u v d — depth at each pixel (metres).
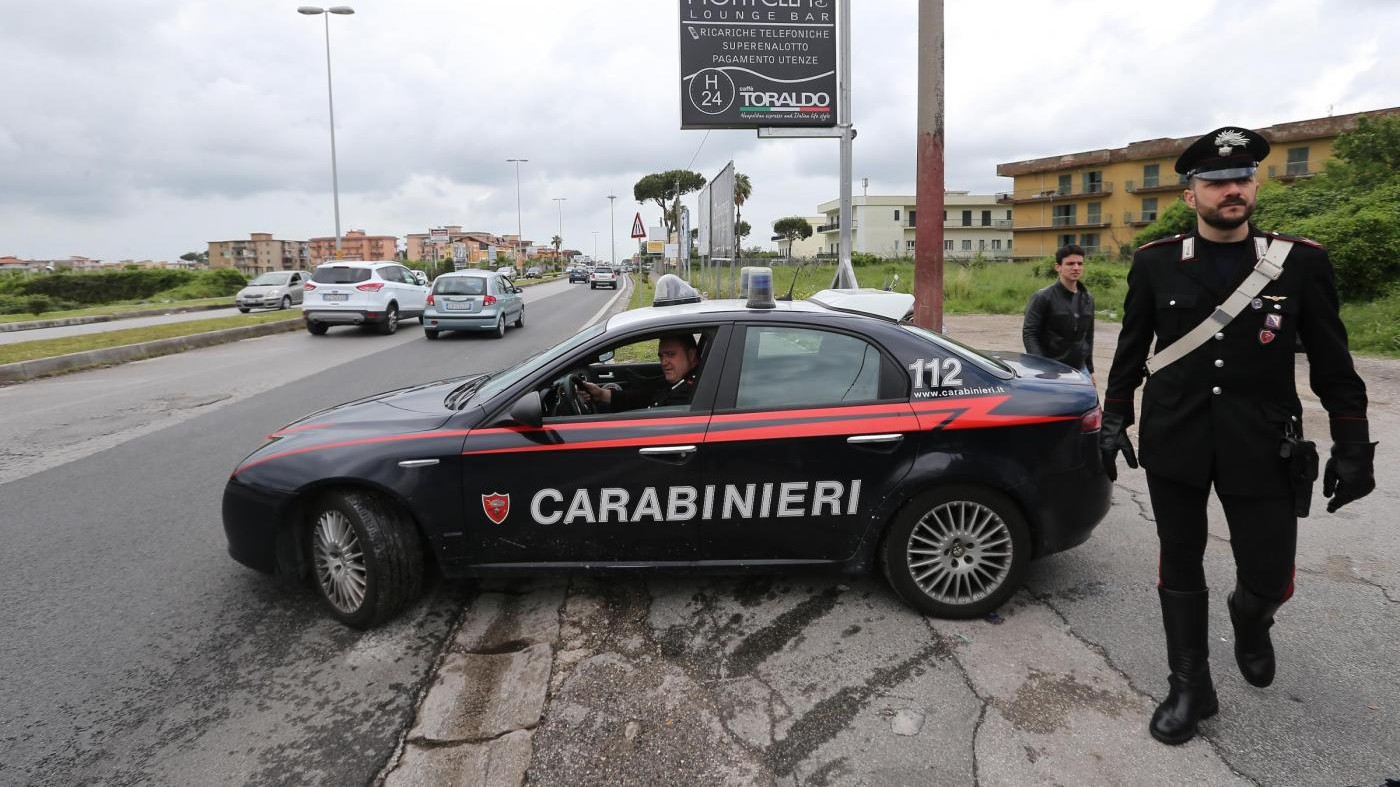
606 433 3.40
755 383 3.48
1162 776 2.45
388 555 3.43
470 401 3.67
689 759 2.58
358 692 3.04
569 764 2.57
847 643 3.29
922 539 3.43
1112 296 21.03
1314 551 4.20
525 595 3.82
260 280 28.92
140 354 13.68
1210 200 2.37
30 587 4.02
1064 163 63.41
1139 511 4.91
